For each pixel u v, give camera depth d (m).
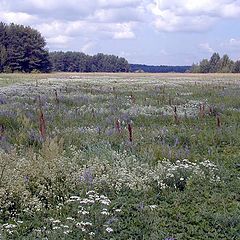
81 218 6.71
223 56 141.38
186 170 9.43
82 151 10.89
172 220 7.01
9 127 14.33
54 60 154.12
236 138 13.45
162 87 37.84
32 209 7.16
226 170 9.91
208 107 20.33
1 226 6.29
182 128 15.14
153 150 11.27
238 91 31.98
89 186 8.16
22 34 120.12
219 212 7.28
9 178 7.66
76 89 33.06
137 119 17.48
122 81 51.31
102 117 17.50
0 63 116.50
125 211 7.25
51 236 6.02
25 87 34.38
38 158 9.18
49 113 17.94
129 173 8.88
